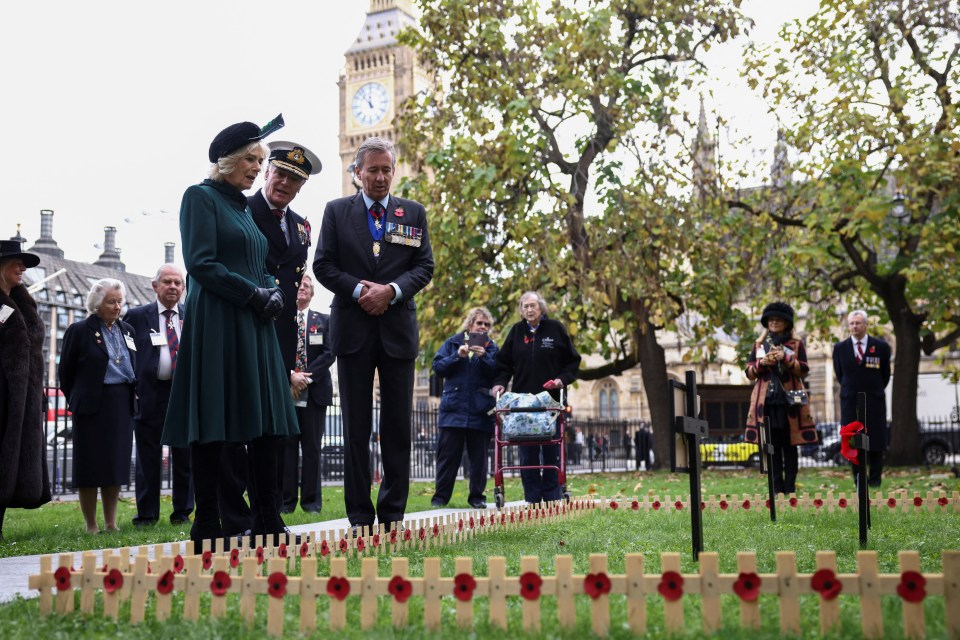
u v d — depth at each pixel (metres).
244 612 3.62
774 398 10.96
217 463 5.83
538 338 10.19
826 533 7.00
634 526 7.90
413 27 22.08
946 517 8.30
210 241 5.84
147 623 3.69
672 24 22.33
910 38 22.48
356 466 6.90
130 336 9.20
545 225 20.45
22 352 7.24
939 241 21.72
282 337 7.11
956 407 29.98
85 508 8.73
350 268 6.94
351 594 3.82
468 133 21.41
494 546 6.27
